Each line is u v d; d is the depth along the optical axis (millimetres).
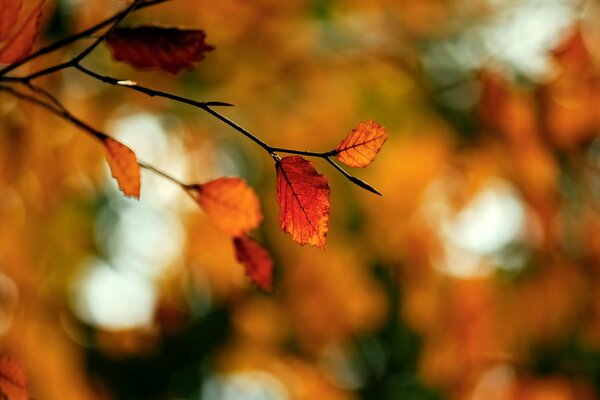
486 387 3059
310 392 3229
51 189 2508
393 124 2844
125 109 2582
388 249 3041
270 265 1438
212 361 3811
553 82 2344
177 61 1401
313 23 2707
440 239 2990
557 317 3049
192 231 2811
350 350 3455
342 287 3068
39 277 2602
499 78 2443
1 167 2359
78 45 2359
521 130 2480
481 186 2807
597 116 2357
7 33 1362
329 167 2895
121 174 1389
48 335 2598
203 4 2436
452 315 3064
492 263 3033
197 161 2795
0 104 2268
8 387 1393
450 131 2789
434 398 4543
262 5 2520
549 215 2701
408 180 2867
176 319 2941
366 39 2807
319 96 2809
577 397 3090
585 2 2510
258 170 2963
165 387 4039
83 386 2678
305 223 1328
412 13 2771
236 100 2775
